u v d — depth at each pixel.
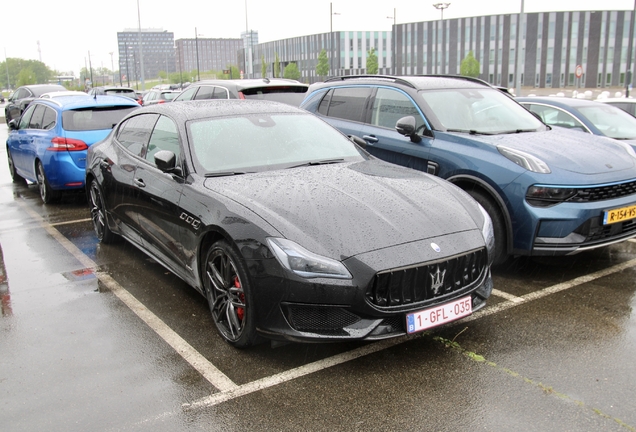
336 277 2.99
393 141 5.64
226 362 3.31
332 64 78.50
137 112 5.23
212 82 10.13
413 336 3.62
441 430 2.65
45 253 5.55
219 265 3.55
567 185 4.40
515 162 4.63
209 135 4.22
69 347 3.53
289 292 3.04
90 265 5.15
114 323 3.88
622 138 7.03
